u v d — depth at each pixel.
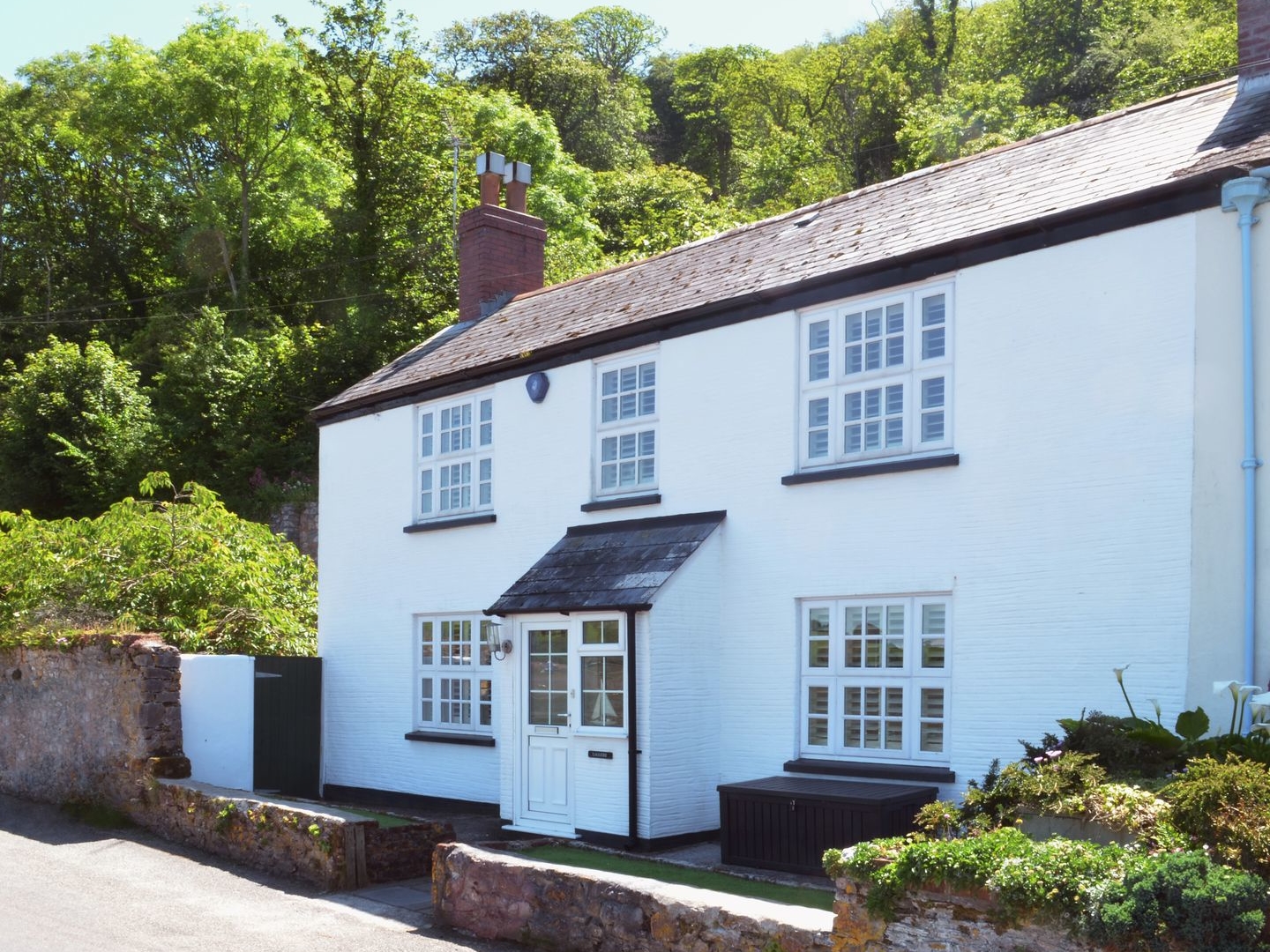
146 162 41.41
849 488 10.30
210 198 38.16
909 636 9.84
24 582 15.89
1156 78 38.19
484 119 43.62
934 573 9.64
